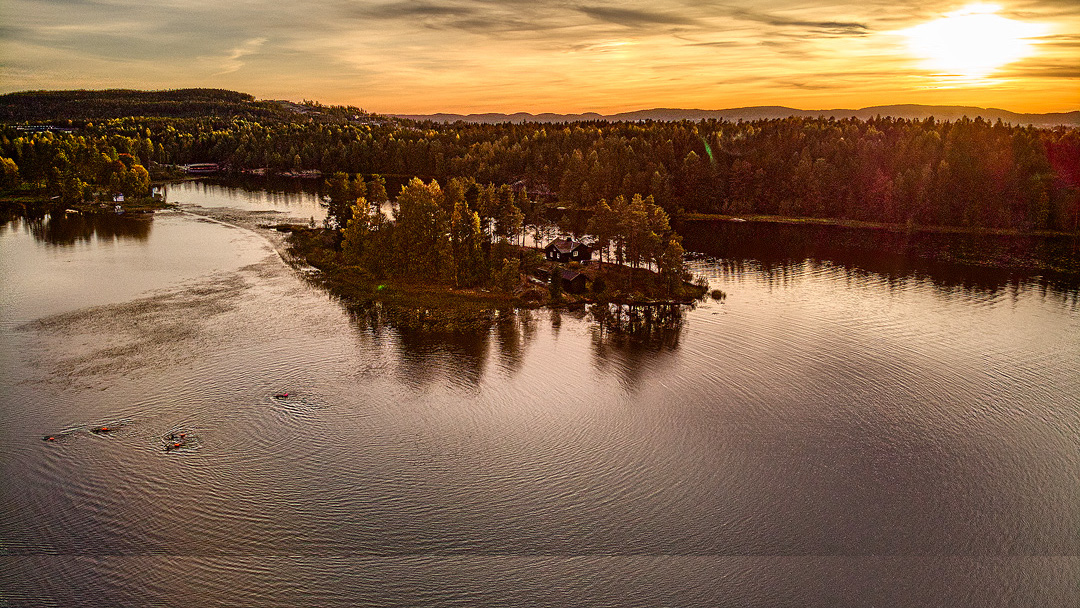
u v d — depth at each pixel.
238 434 77.94
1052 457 75.88
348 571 57.53
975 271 162.12
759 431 80.69
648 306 130.12
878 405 87.50
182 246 175.38
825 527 64.00
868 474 72.31
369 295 132.00
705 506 66.75
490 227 183.12
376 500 66.69
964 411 86.06
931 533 63.31
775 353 105.19
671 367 99.44
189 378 92.00
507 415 83.69
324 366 97.38
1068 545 61.91
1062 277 156.50
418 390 90.31
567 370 97.94
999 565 59.38
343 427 79.94
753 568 58.69
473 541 61.44
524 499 67.25
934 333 114.56
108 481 68.81
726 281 150.75
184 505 65.50
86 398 85.62
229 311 120.88
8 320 113.94
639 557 59.88
